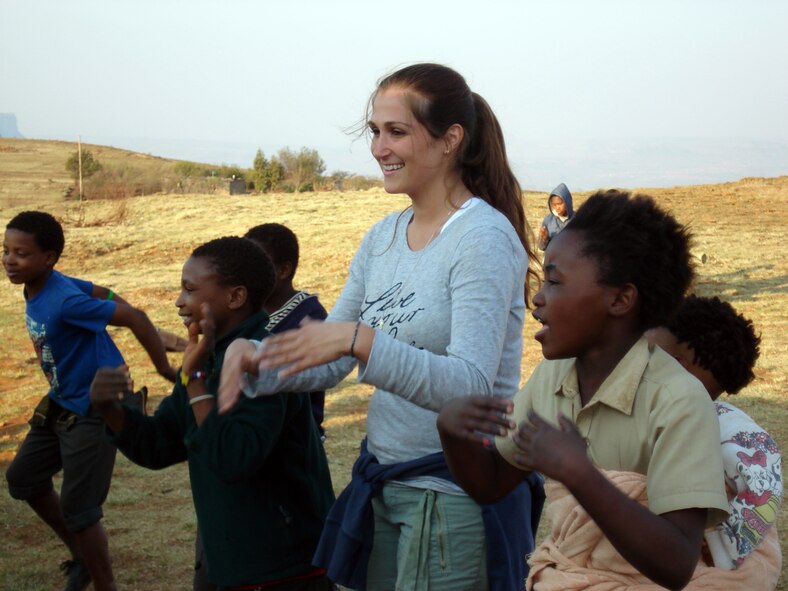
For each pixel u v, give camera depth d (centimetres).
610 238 193
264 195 3328
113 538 566
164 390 962
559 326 198
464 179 296
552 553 211
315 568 317
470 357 258
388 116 284
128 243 2311
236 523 305
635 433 197
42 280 428
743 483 232
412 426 284
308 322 235
